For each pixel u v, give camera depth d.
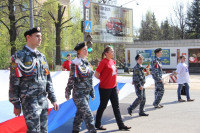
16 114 3.26
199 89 13.28
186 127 5.54
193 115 6.73
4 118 4.42
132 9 23.27
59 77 5.90
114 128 5.53
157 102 7.64
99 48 36.00
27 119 3.19
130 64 32.59
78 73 4.36
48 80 3.57
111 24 21.42
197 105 8.22
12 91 3.20
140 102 6.49
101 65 5.08
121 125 5.29
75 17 33.41
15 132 4.50
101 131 5.28
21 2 19.53
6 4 18.36
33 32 3.34
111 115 6.91
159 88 7.59
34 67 3.27
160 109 7.61
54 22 22.31
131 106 6.55
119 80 7.34
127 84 7.29
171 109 7.60
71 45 34.97
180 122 5.99
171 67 30.88
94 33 20.02
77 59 4.45
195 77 22.78
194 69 30.06
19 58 3.22
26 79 3.21
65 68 10.08
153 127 5.57
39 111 3.26
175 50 30.61
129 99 10.06
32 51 3.34
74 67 4.37
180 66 8.95
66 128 5.64
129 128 5.33
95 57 36.91
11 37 18.69
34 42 3.36
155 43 31.22
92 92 4.70
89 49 12.12
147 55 31.70
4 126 4.39
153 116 6.68
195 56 29.94
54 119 5.17
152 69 7.52
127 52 32.78
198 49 29.67
